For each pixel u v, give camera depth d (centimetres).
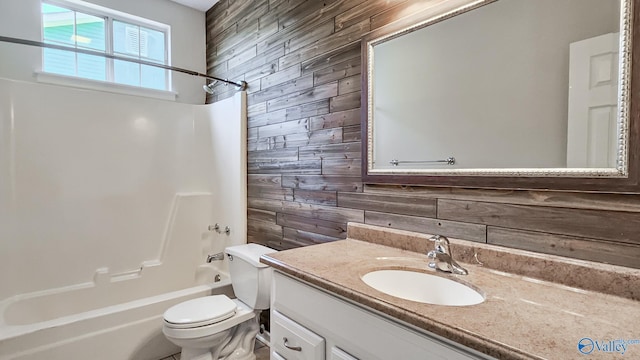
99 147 245
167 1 289
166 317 165
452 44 123
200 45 309
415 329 80
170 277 267
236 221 253
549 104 100
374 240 150
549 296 89
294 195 201
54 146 226
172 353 205
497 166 112
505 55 109
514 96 107
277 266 121
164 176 276
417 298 112
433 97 129
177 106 283
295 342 115
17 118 212
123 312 188
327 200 178
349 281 100
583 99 93
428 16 129
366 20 156
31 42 186
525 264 104
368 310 91
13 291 210
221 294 218
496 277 105
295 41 199
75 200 235
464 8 119
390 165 145
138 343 192
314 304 108
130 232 258
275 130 216
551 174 99
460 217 124
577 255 96
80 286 231
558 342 65
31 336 160
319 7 181
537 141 102
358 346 93
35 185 219
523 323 73
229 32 272
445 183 125
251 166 243
